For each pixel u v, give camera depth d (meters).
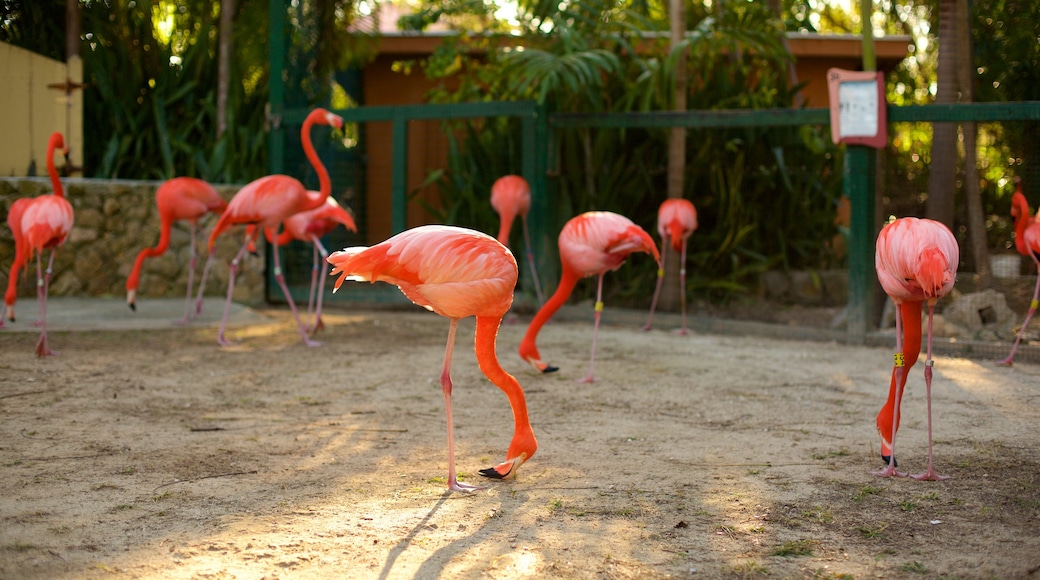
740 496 3.63
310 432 4.64
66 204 6.41
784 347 7.60
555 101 9.72
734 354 7.21
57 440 4.37
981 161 8.34
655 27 9.95
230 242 10.20
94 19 10.85
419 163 12.19
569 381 6.09
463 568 2.87
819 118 8.02
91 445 4.29
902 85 14.71
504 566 2.89
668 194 9.59
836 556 3.01
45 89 9.97
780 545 3.10
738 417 5.06
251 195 7.12
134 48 11.34
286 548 3.02
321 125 10.86
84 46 10.86
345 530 3.20
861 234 7.73
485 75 11.00
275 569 2.84
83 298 9.38
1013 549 3.07
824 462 4.14
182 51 11.88
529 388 5.85
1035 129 7.74
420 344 7.55
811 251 10.48
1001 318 7.93
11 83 9.73
